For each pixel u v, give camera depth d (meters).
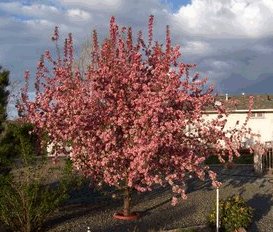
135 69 14.59
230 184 23.42
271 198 19.98
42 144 14.48
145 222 14.92
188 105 14.99
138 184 15.37
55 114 14.59
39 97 15.19
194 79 15.13
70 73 15.22
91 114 14.39
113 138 14.18
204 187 22.03
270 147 29.48
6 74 15.75
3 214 13.16
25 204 13.22
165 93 14.08
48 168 15.67
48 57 15.53
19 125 14.91
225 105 16.77
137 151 13.81
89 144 14.37
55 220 14.97
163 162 14.57
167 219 15.37
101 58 14.78
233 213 14.70
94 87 14.49
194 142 15.16
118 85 14.56
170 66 14.83
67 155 15.41
